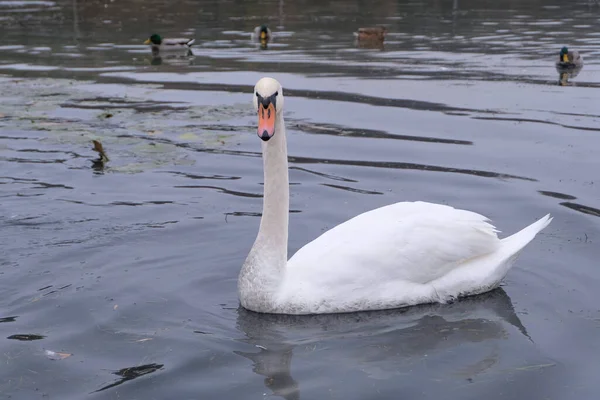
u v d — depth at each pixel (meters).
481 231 3.58
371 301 3.45
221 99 6.74
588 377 3.00
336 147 5.28
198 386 2.96
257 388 2.96
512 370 3.04
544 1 15.82
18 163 5.00
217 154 5.18
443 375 3.03
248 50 9.88
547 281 3.62
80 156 5.13
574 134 5.48
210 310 3.45
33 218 4.23
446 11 14.37
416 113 6.11
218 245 3.96
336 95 6.85
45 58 9.23
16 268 3.73
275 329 3.32
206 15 14.15
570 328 3.29
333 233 3.59
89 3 15.78
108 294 3.54
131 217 4.25
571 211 4.23
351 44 10.34
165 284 3.62
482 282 3.54
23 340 3.21
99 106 6.44
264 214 3.44
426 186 4.59
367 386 2.96
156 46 10.11
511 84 7.28
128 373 3.03
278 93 3.39
